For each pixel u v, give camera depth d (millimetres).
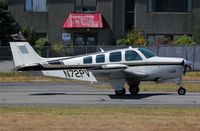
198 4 137375
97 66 63562
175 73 63688
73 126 35938
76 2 137500
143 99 58750
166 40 129125
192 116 41312
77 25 134250
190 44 121938
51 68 65188
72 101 56781
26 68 65625
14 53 66375
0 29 131375
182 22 137875
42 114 42688
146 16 137125
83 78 64500
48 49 119688
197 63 113062
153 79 63688
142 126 35906
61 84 87375
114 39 137000
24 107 48844
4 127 35469
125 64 63219
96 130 34406
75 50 119312
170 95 63969
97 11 136750
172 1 137750
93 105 51375
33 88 79312
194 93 67438
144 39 129625
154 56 63969
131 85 64812
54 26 137625
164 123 37281
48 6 137875
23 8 137500
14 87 81562
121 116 41250
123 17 137875
